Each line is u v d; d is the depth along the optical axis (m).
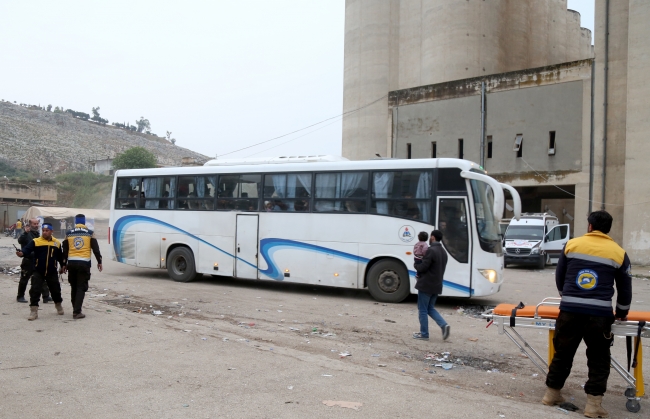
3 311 10.57
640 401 6.02
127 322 9.64
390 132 34.81
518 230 26.72
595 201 27.30
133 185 17.20
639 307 13.61
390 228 13.01
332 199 13.79
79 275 9.94
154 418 5.05
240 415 5.16
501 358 7.89
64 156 146.75
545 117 28.91
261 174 14.88
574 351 5.61
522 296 14.80
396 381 6.45
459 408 5.53
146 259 16.77
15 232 48.25
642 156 25.62
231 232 15.23
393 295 12.95
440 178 12.60
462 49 37.00
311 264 13.94
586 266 5.49
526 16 42.53
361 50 42.47
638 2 25.89
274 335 9.05
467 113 31.56
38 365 6.79
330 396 5.80
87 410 5.23
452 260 12.31
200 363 7.02
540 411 5.55
